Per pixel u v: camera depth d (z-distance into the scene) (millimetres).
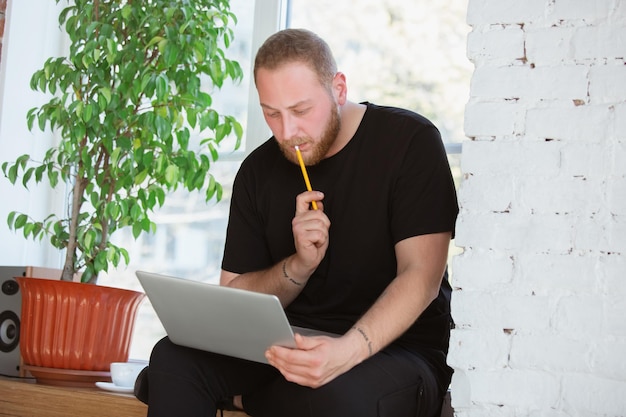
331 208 2037
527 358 1667
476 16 1753
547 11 1706
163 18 2844
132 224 2904
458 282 1727
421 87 2832
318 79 1923
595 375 1618
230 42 3150
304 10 3086
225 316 1646
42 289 2732
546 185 1683
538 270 1674
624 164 1632
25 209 3543
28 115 2949
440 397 1961
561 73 1688
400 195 1944
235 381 1894
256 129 3168
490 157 1727
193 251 3258
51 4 3631
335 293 2039
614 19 1660
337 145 2059
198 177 2855
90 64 2828
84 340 2719
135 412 2389
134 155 2807
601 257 1634
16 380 2766
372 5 2947
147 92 2754
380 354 1805
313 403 1689
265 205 2168
